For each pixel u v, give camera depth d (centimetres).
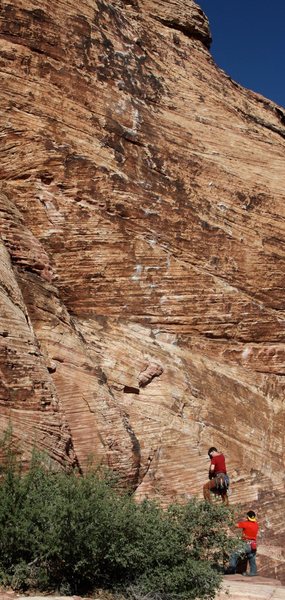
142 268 1443
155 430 1318
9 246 1219
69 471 955
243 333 1570
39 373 1028
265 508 1405
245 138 1808
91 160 1426
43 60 1427
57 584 743
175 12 1864
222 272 1572
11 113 1368
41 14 1442
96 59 1520
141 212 1473
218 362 1511
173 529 828
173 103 1675
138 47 1669
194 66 1823
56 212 1367
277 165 1828
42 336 1173
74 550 739
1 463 886
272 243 1692
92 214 1401
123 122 1520
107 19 1608
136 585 767
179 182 1570
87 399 1184
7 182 1343
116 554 755
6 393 967
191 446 1342
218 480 1110
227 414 1438
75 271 1370
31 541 738
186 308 1487
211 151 1691
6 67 1382
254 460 1440
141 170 1509
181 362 1424
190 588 801
